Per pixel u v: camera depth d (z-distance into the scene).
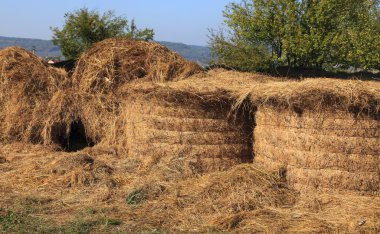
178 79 9.65
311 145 6.82
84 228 5.74
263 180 6.80
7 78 9.91
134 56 10.29
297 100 6.77
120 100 9.85
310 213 6.18
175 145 7.79
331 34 15.73
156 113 7.90
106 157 8.73
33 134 9.70
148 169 7.68
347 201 6.46
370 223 5.77
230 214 6.09
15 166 8.24
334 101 6.62
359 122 6.63
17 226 5.79
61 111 9.80
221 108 7.71
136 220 6.03
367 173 6.68
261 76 9.26
